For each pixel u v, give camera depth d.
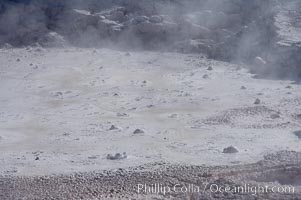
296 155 40.28
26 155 45.84
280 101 61.94
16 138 51.97
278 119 54.28
